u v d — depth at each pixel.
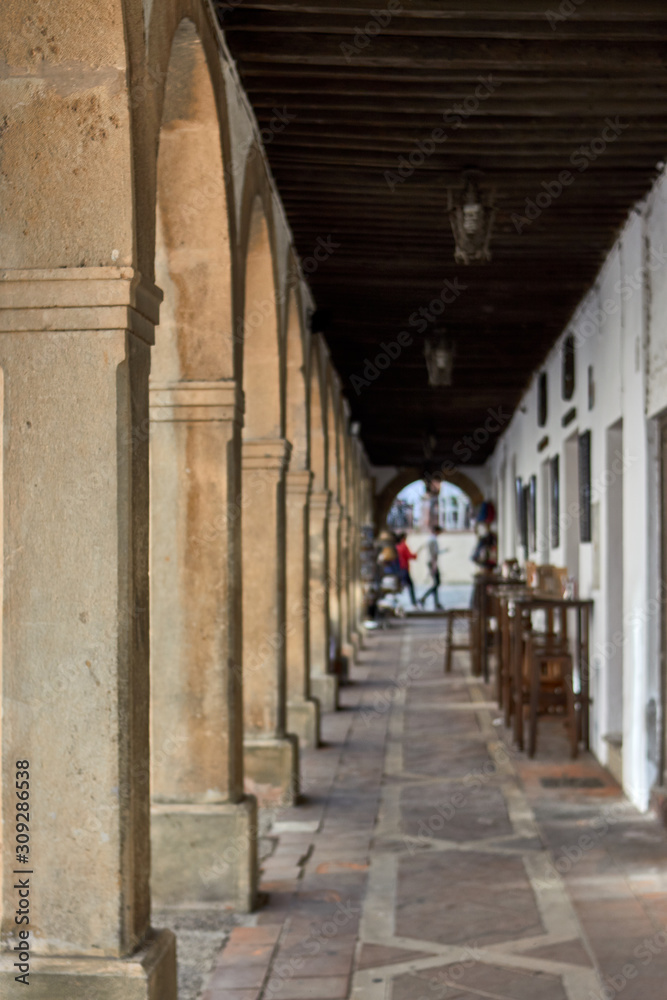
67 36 3.74
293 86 6.29
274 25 5.58
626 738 8.50
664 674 7.60
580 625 10.18
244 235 6.48
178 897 6.05
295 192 8.10
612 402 9.13
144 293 3.93
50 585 3.81
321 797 8.77
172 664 6.17
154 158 4.14
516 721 10.58
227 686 6.14
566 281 10.39
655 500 7.77
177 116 5.47
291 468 10.73
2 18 3.75
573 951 5.33
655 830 7.45
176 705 6.17
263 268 7.93
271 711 8.52
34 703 3.82
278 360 8.27
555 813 8.02
